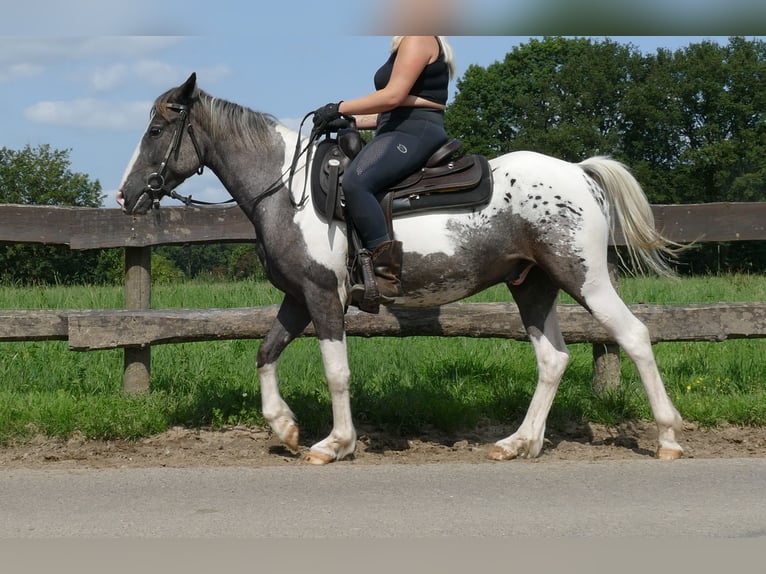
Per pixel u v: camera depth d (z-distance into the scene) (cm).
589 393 653
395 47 515
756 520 394
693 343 832
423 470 490
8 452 542
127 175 539
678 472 480
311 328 621
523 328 633
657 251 550
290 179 525
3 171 5056
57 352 773
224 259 4781
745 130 5675
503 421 629
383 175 504
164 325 625
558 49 6125
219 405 619
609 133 5841
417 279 516
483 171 516
